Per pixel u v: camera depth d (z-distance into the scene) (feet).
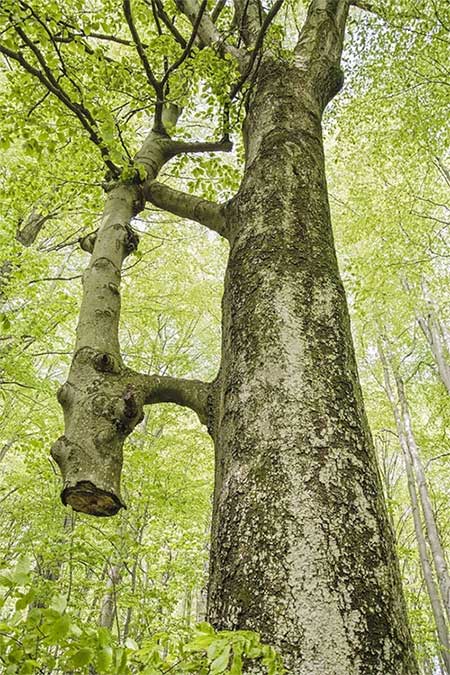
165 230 34.96
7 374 22.94
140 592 19.66
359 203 35.32
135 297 32.99
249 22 12.91
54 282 30.42
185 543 22.17
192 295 35.47
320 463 4.77
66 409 6.71
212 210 8.70
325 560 4.18
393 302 38.37
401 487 50.90
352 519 4.47
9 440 31.09
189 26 20.38
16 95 12.25
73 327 31.17
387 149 33.99
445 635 30.32
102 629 2.62
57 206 21.47
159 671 2.73
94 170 15.05
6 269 21.81
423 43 24.75
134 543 18.15
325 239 6.91
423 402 44.98
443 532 42.55
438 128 27.91
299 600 3.97
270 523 4.44
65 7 12.60
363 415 5.49
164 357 31.42
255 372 5.59
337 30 11.09
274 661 2.73
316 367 5.50
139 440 29.96
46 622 2.50
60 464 6.20
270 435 5.04
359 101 29.09
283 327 5.80
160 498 21.61
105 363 7.00
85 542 17.93
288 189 7.27
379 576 4.22
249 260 6.64
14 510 22.98
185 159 14.87
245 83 11.71
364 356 44.73
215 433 6.32
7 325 9.56
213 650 2.57
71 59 13.24
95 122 10.90
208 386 6.95
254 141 8.45
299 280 6.21
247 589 4.17
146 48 13.44
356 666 3.68
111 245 9.04
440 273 36.22
